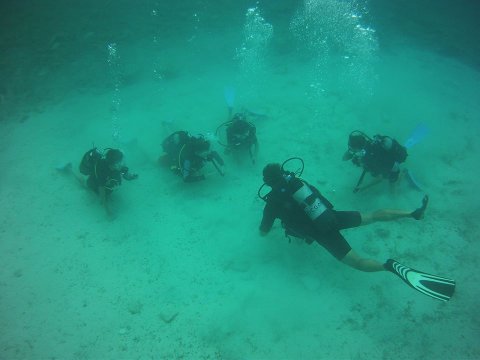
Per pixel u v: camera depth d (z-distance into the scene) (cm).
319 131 598
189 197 496
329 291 378
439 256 407
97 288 394
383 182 498
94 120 658
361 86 715
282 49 873
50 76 792
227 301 373
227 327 350
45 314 372
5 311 376
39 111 690
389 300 367
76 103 707
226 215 468
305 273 396
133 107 686
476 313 351
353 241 428
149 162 557
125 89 741
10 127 652
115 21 1048
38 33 987
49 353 340
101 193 440
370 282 384
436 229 436
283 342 337
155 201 494
